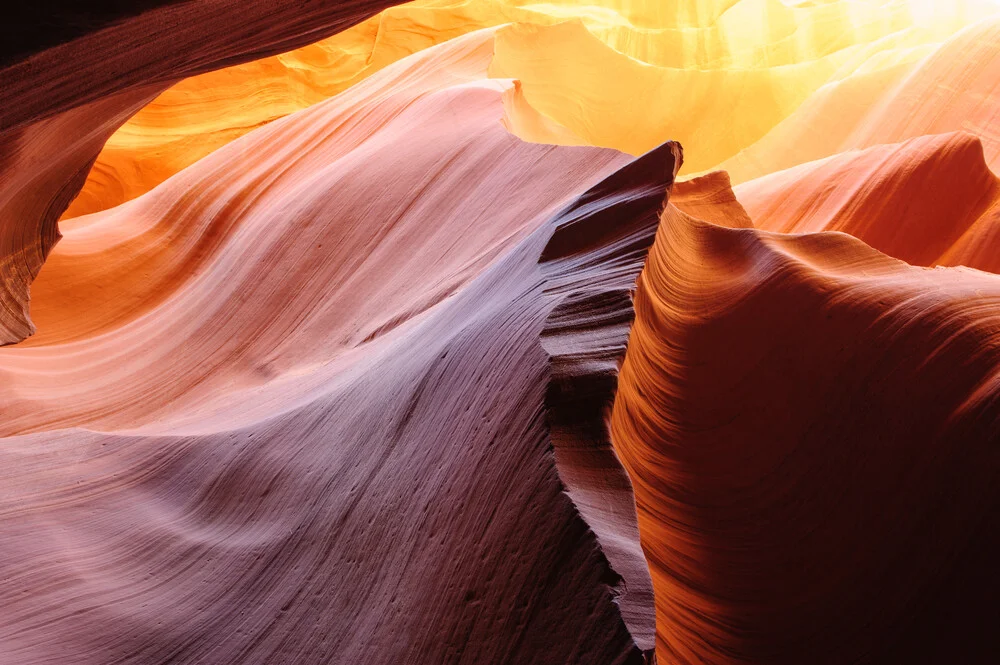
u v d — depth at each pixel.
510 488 2.76
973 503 3.73
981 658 3.38
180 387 9.65
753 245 5.64
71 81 2.47
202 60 3.62
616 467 2.64
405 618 2.89
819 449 4.18
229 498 4.54
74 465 5.41
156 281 12.16
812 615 3.69
